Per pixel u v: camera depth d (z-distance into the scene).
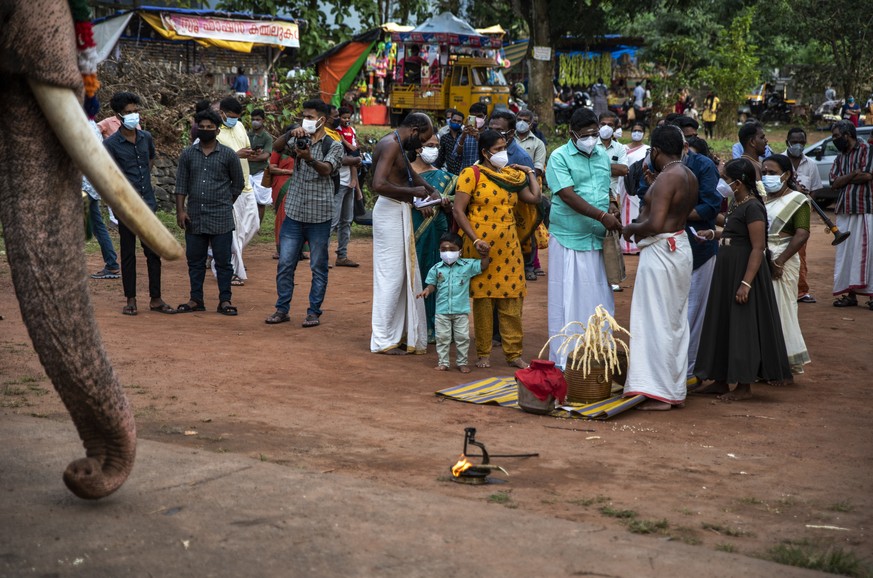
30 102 3.40
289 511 4.38
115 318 9.92
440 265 8.31
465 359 8.35
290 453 5.66
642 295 7.25
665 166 7.32
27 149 3.41
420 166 9.13
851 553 4.30
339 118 14.40
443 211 8.84
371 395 7.34
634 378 7.27
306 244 15.98
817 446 6.35
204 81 21.72
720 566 3.93
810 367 8.88
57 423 5.71
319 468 5.37
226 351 8.60
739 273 7.51
